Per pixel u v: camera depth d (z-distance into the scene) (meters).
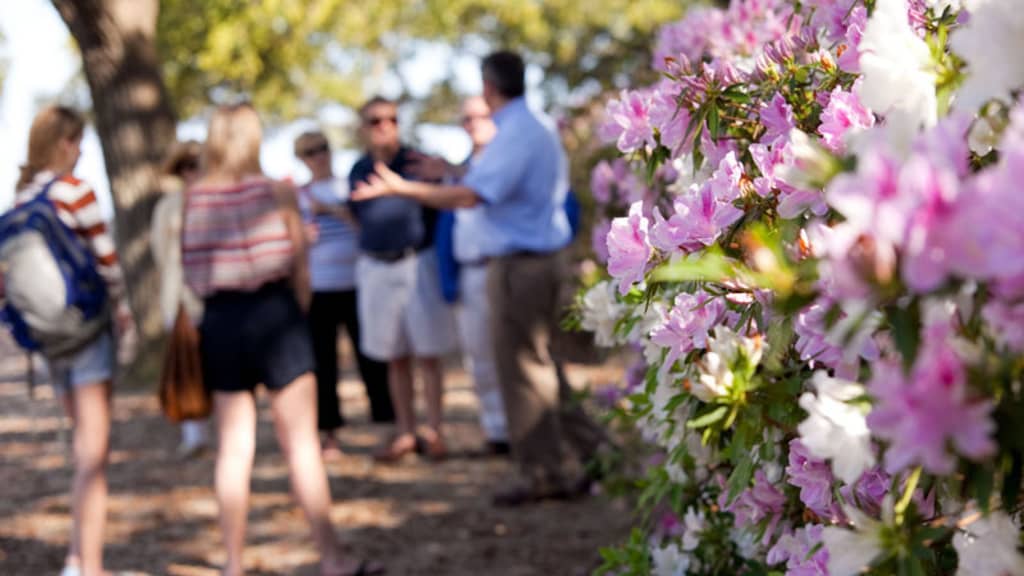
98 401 4.20
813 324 1.38
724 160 1.75
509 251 5.23
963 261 0.89
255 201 4.11
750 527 2.11
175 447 7.22
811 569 1.59
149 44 10.32
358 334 6.89
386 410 7.06
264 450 7.11
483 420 6.71
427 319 6.45
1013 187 0.88
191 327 4.18
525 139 5.08
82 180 4.11
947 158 1.00
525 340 5.33
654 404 2.30
